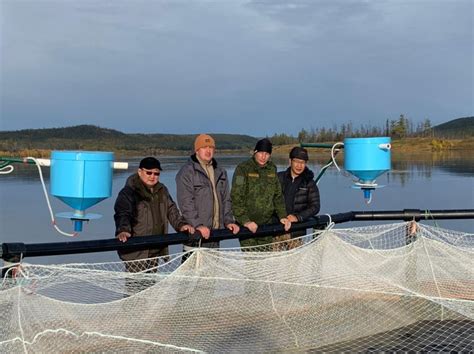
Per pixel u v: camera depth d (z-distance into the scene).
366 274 6.00
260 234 6.26
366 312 5.73
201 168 6.54
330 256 6.13
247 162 7.04
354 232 6.69
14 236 19.55
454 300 5.68
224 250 5.90
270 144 6.96
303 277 5.73
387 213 7.07
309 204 7.60
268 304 5.43
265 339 5.06
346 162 7.21
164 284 4.99
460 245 6.90
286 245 7.13
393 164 65.56
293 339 5.14
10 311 4.22
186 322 5.02
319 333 5.30
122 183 35.25
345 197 32.41
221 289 5.28
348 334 5.35
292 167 7.57
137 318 4.79
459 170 52.53
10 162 5.45
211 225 6.55
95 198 5.26
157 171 6.05
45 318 4.40
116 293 5.00
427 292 6.46
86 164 5.20
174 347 4.52
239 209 6.81
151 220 6.05
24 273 4.45
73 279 4.62
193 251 5.35
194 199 6.48
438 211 7.03
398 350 5.12
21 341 4.14
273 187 7.02
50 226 21.53
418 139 116.94
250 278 5.46
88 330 4.52
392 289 5.88
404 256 6.48
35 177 42.12
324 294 5.66
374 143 6.98
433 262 6.55
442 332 5.54
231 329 5.08
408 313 5.82
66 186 5.20
